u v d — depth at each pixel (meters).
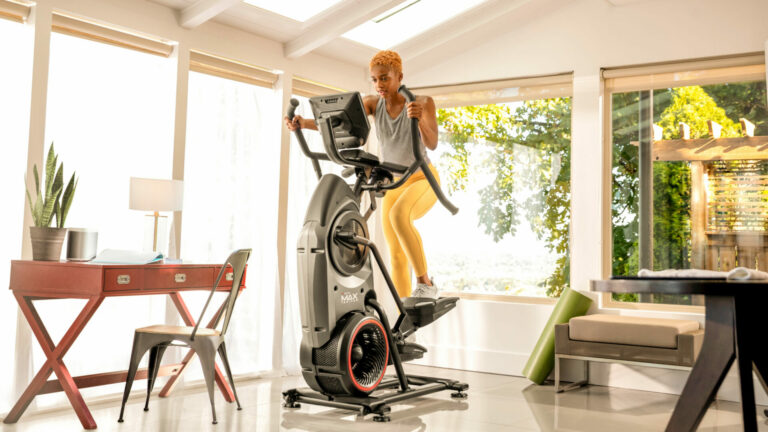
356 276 3.46
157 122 4.09
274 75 4.79
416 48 5.20
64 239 3.40
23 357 3.28
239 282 3.28
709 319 2.28
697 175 4.38
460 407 3.60
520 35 5.01
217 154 4.41
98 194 3.78
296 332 4.84
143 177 3.84
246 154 4.59
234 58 4.45
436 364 5.17
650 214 4.52
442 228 5.39
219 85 4.46
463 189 5.32
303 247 3.29
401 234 4.47
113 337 3.76
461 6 4.93
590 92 4.68
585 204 4.65
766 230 4.15
